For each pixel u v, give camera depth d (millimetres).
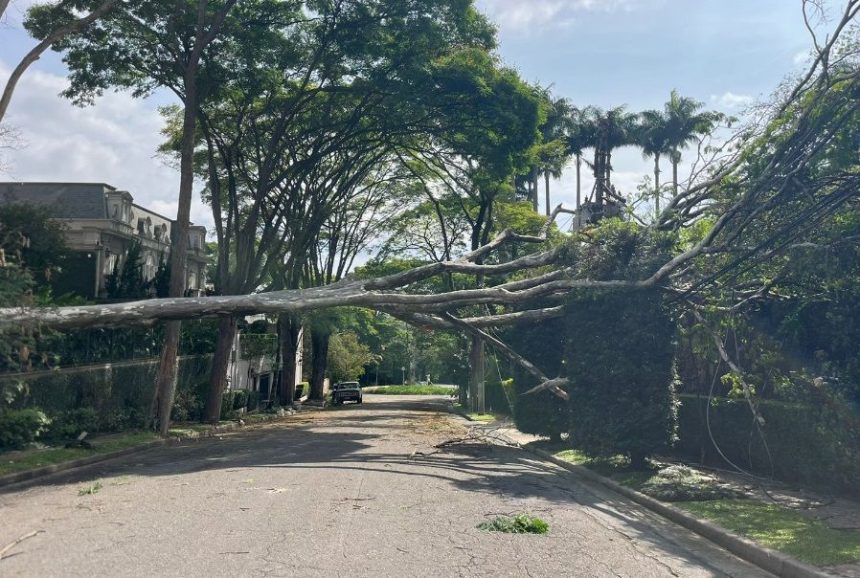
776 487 12805
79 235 31594
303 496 11391
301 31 26766
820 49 11664
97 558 7168
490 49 27016
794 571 7281
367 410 46719
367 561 7316
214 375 29391
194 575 6633
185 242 24406
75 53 24453
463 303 19688
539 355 21125
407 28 25094
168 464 16094
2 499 11102
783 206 12680
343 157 33250
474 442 22031
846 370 11172
